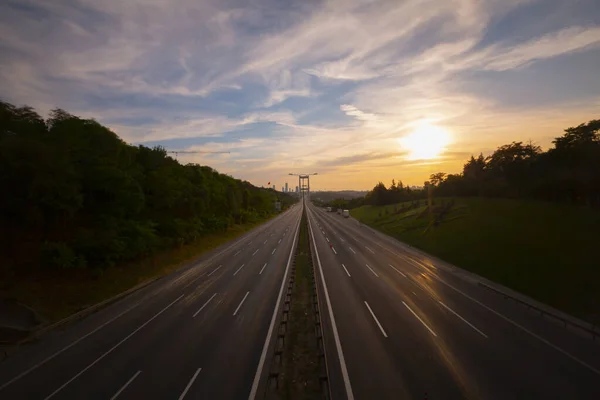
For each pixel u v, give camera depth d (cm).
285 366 1449
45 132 2920
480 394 1203
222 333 1828
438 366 1413
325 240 5678
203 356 1552
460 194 8112
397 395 1206
